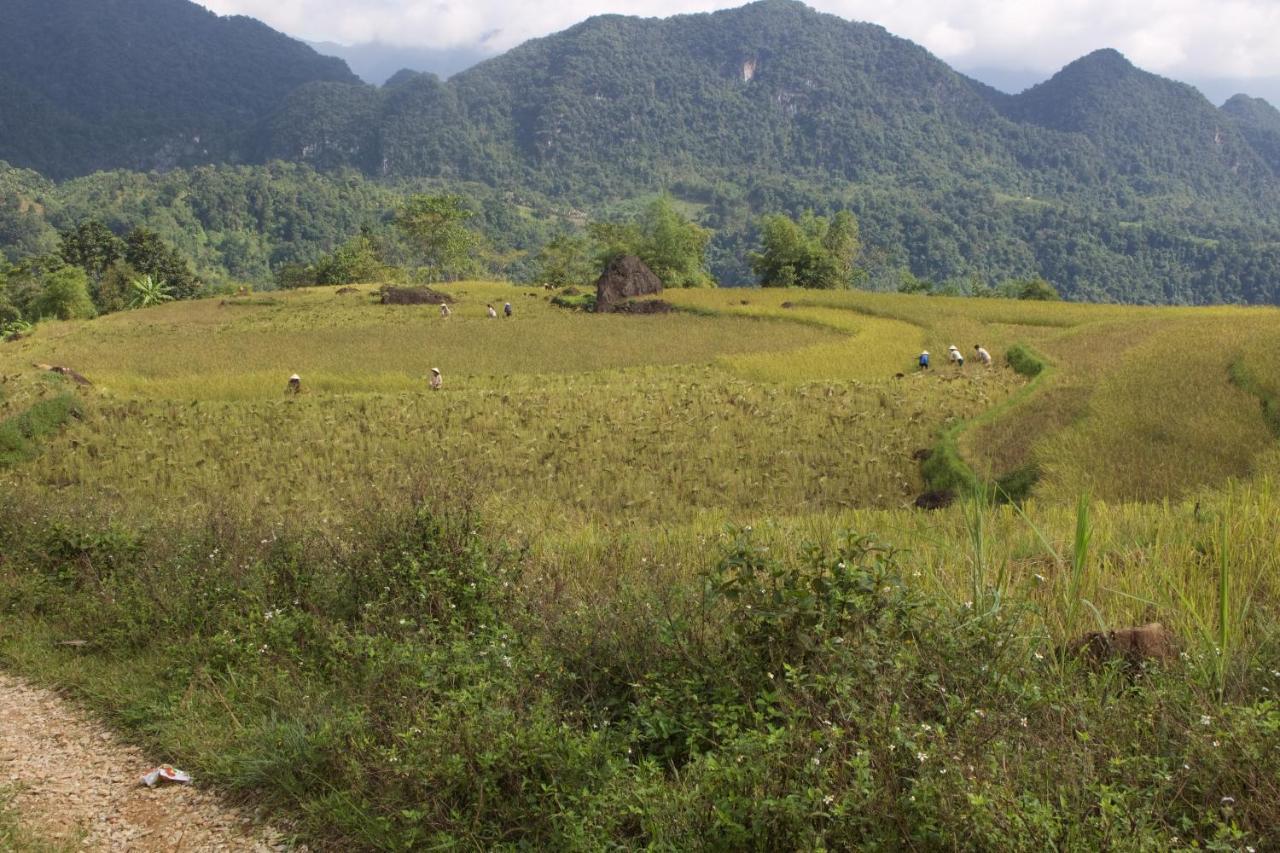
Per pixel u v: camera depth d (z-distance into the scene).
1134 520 10.38
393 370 36.50
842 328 45.81
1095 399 23.14
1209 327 33.56
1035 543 9.29
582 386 32.25
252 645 6.89
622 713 5.55
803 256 91.94
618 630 6.27
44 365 33.75
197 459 22.42
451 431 24.72
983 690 4.55
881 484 19.91
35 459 23.27
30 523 10.77
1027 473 18.56
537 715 5.10
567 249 105.75
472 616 7.17
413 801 4.81
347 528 9.23
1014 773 3.87
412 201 107.50
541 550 10.06
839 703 4.36
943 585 7.01
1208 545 7.80
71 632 8.05
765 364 35.59
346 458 22.36
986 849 3.41
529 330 48.41
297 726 5.68
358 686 6.33
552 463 21.33
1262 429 18.72
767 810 3.82
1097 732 4.28
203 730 5.95
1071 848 3.33
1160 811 3.63
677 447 22.59
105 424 26.11
